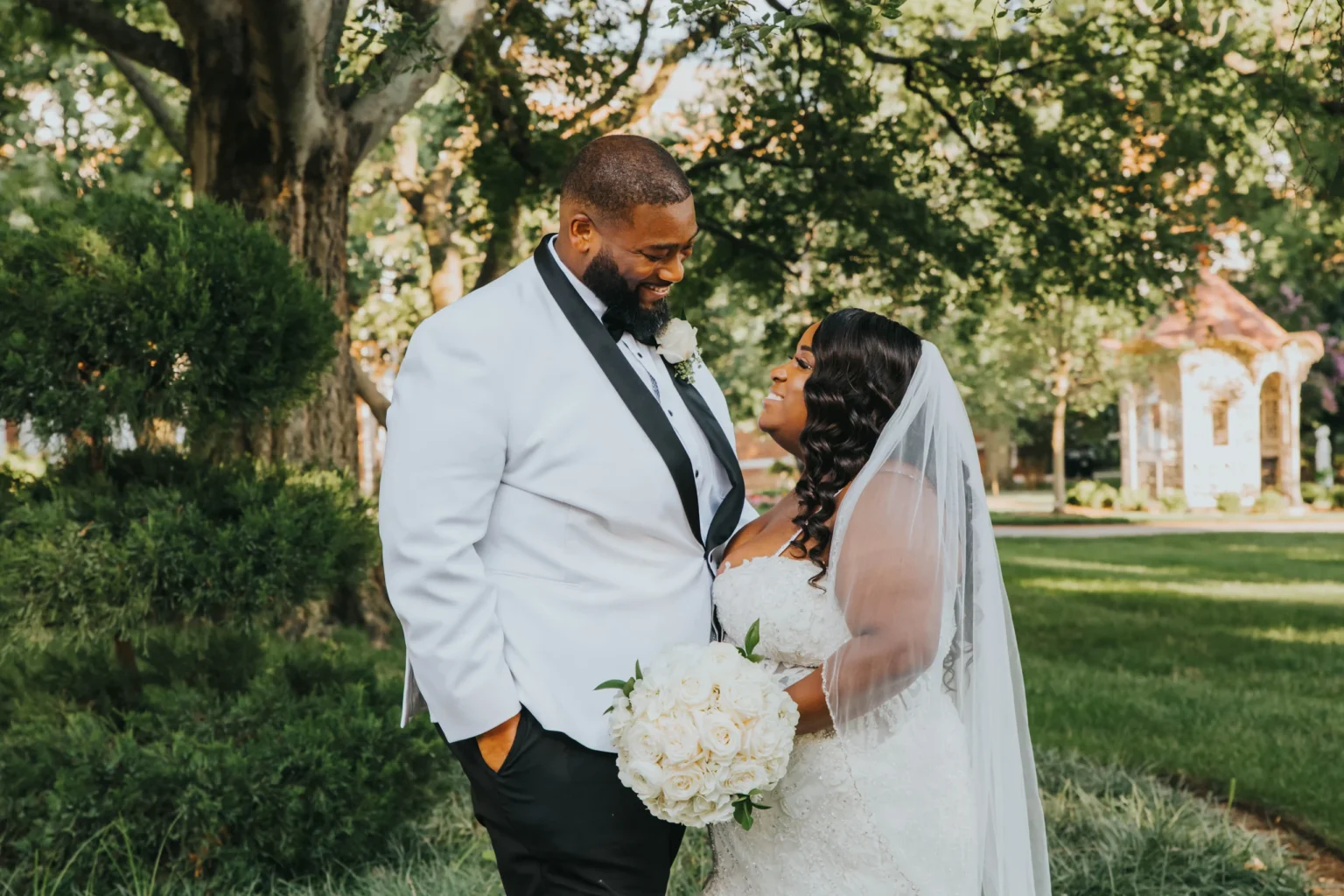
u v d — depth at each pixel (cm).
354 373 762
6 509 371
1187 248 944
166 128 1009
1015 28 866
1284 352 2786
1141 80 880
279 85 646
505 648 231
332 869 384
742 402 2045
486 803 234
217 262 371
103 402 353
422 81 727
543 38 842
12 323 354
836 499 245
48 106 1365
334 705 408
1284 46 755
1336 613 1104
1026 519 2581
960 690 249
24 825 365
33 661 423
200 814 361
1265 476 3089
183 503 377
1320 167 485
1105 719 638
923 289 988
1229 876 397
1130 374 2594
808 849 240
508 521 236
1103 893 383
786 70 868
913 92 957
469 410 229
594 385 238
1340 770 529
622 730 215
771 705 213
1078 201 949
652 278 241
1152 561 1661
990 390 2367
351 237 1506
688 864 400
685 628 243
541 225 1072
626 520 236
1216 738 593
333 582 392
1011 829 249
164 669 424
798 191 956
